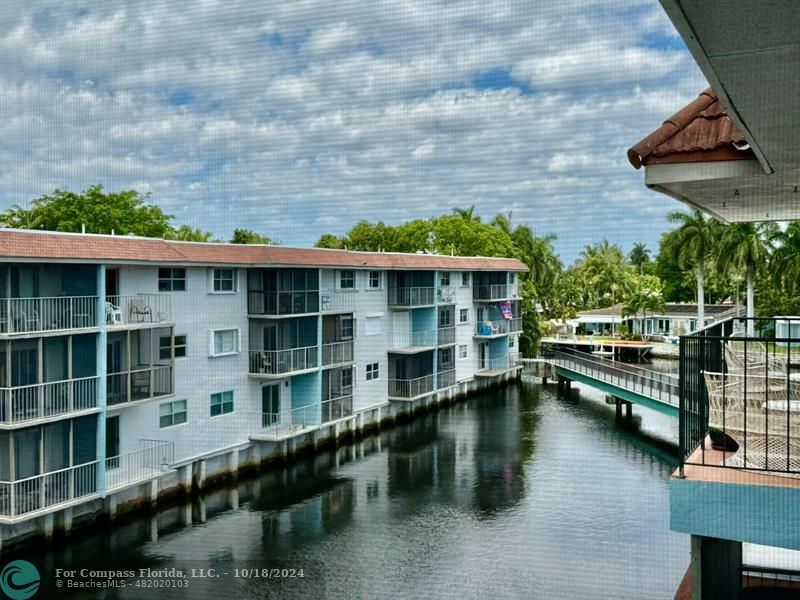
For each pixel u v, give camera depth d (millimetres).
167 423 23484
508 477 25812
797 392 6945
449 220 53500
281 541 19703
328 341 31344
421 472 27000
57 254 18609
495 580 16375
